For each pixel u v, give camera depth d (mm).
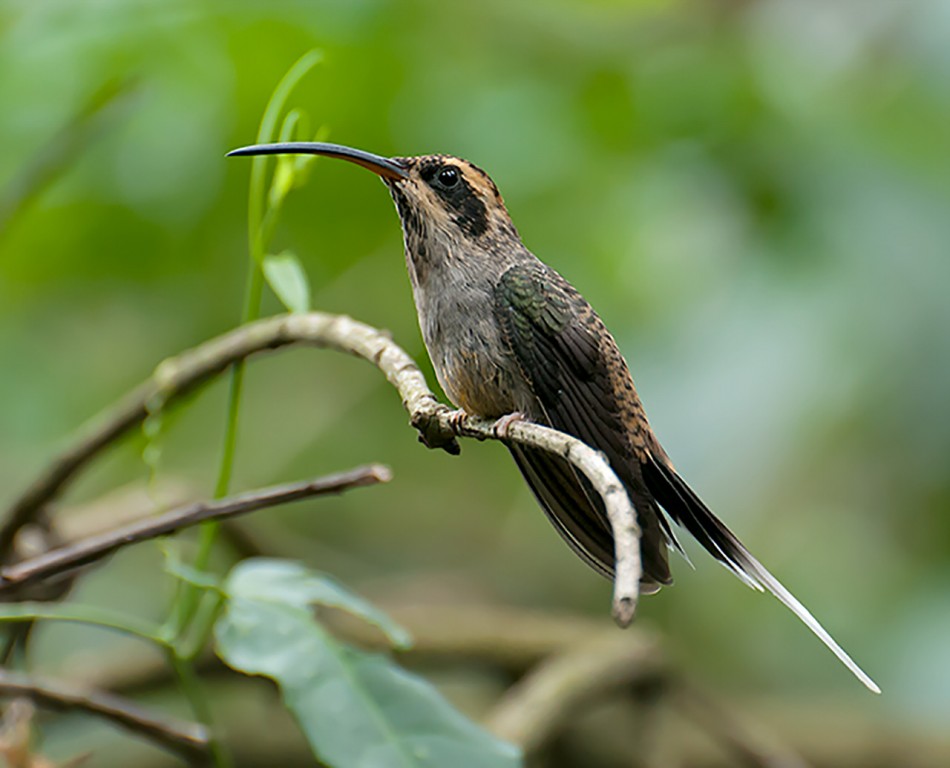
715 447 9109
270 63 9836
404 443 11461
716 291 9758
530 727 8078
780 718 10297
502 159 10109
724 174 10188
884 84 10305
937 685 10422
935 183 9797
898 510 10492
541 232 10195
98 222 10203
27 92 9859
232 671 9094
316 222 10188
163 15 9852
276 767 9891
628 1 10672
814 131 10086
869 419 9438
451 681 10352
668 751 10172
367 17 9859
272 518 11445
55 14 9922
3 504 10414
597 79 10367
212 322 10656
